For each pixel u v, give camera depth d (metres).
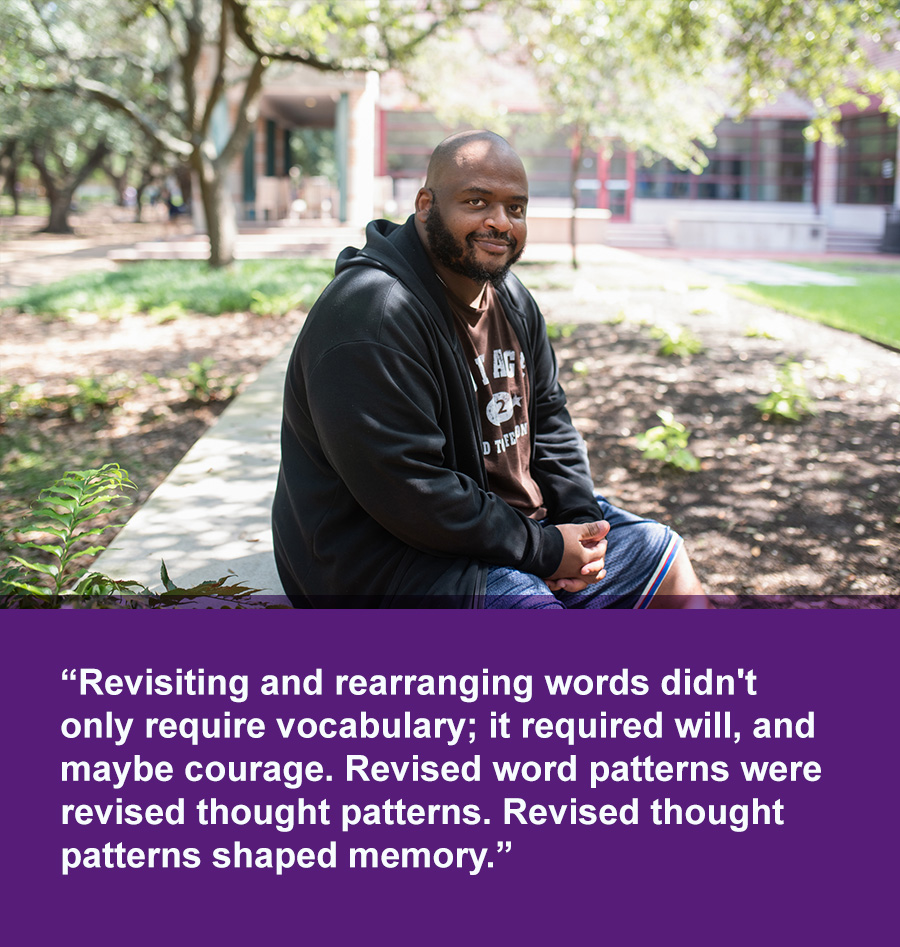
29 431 6.54
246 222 26.72
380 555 2.32
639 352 8.53
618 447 5.69
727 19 8.56
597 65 14.09
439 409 2.34
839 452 5.46
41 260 21.06
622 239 28.73
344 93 25.27
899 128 28.25
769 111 30.56
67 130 30.88
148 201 48.59
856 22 7.83
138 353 9.64
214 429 5.57
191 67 15.75
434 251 2.33
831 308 11.68
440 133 29.52
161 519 3.88
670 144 18.02
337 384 2.18
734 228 27.53
